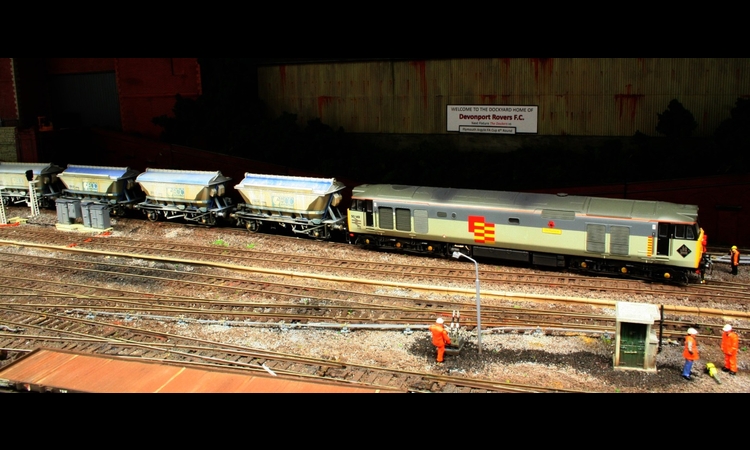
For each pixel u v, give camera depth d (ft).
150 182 115.03
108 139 141.08
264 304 79.30
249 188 106.83
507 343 67.05
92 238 109.91
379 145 131.13
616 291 80.53
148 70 141.49
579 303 77.30
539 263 87.04
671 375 60.29
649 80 107.55
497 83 118.21
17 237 111.34
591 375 60.64
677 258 79.15
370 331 71.26
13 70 140.36
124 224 117.39
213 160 130.21
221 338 71.10
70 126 149.38
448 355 64.64
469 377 60.80
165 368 53.88
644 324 59.72
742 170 93.30
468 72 119.96
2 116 144.66
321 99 134.31
